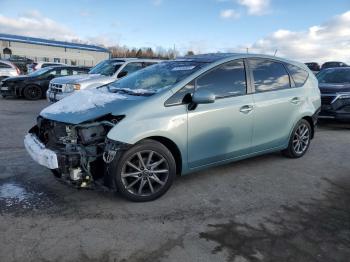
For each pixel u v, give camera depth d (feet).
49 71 50.57
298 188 15.52
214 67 15.34
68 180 12.88
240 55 16.71
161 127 13.26
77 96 15.39
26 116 33.35
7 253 10.08
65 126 13.15
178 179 16.12
